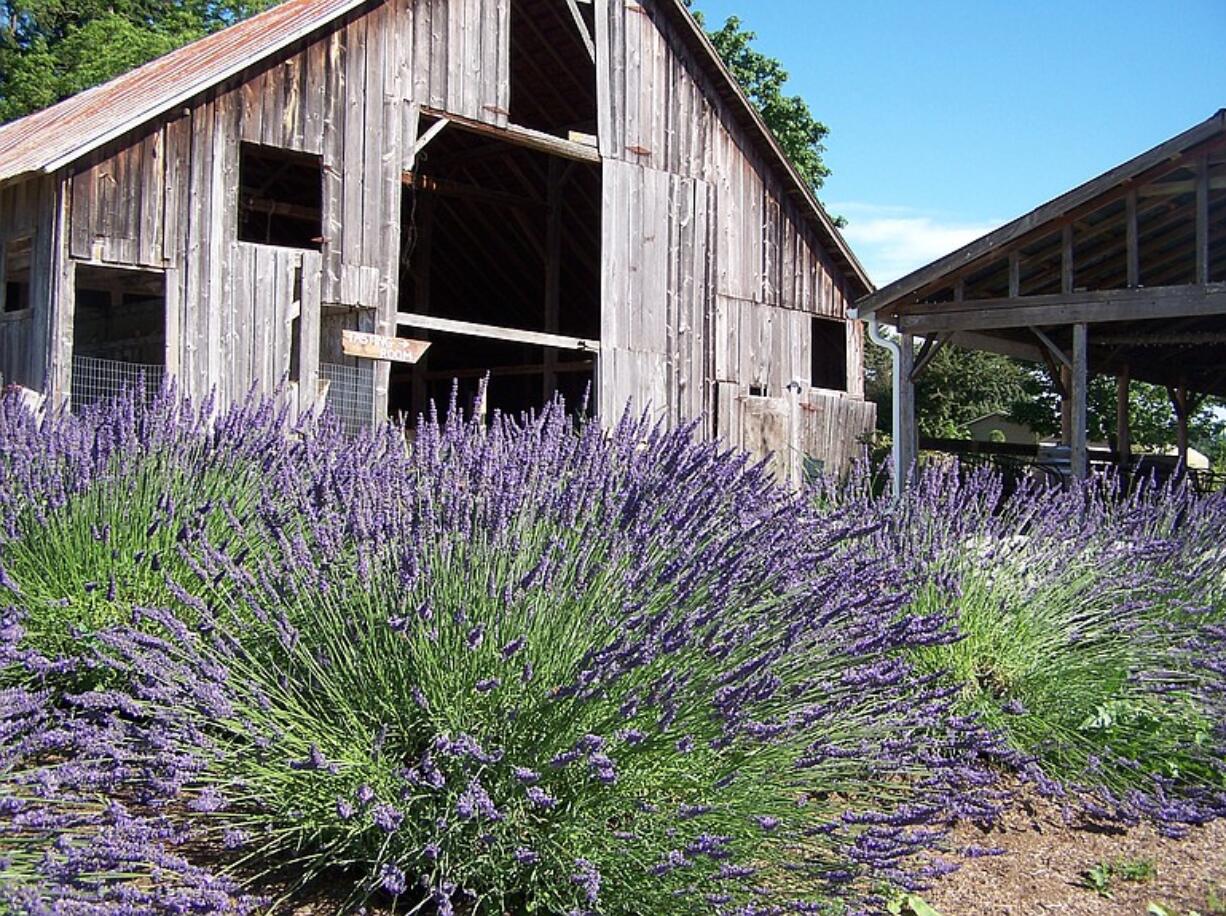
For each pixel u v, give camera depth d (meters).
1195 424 37.00
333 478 3.85
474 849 3.03
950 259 13.30
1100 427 30.00
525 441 4.23
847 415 17.58
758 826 3.04
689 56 15.73
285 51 11.85
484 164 19.45
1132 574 5.17
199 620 3.64
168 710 3.07
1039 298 12.95
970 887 3.69
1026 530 5.59
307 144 11.98
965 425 37.97
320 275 12.01
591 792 3.12
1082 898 3.67
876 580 3.94
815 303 17.34
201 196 11.20
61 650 3.81
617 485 3.97
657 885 2.97
